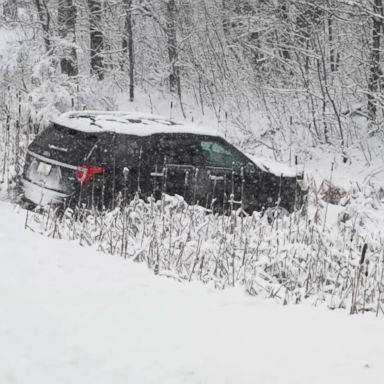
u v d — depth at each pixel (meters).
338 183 14.74
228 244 6.92
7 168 10.56
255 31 19.97
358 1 17.50
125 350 4.25
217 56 20.59
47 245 6.80
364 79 18.22
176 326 4.75
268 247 6.89
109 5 20.31
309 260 6.64
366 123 18.17
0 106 15.16
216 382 3.88
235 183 9.44
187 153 9.01
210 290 5.89
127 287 5.77
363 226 8.52
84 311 4.95
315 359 4.25
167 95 20.25
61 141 8.47
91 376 3.88
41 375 3.85
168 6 20.73
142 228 7.46
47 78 15.62
